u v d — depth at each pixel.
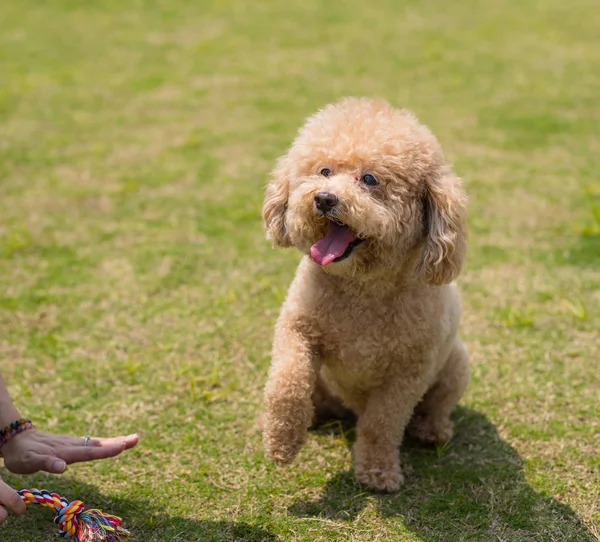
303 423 1.30
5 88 2.82
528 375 1.52
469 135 2.46
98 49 3.39
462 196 1.32
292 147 1.37
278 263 1.79
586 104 2.77
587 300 1.69
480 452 1.40
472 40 3.62
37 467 1.28
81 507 1.21
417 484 1.34
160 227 1.89
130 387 1.49
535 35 3.70
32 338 1.58
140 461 1.36
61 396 1.46
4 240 1.83
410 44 3.55
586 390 1.49
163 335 1.59
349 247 1.29
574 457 1.38
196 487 1.33
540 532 1.28
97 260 1.78
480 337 1.60
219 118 2.60
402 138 1.31
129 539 1.25
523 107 2.74
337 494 1.33
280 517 1.29
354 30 3.77
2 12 3.93
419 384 1.34
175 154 2.29
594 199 2.01
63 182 2.07
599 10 4.16
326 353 1.34
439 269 1.30
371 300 1.31
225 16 3.99
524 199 2.01
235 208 1.97
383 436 1.34
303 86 2.95
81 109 2.66
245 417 1.44
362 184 1.30
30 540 1.25
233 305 1.67
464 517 1.29
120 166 2.19
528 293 1.70
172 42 3.53
